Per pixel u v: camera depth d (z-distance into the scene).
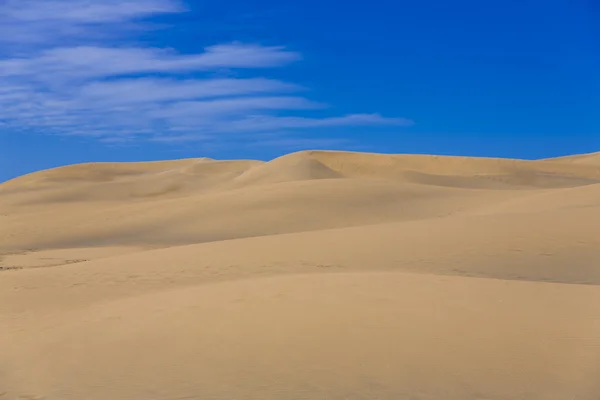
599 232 20.36
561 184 82.88
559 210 26.36
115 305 14.02
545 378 7.75
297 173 79.75
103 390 8.08
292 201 43.03
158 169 127.88
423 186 49.09
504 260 18.30
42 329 12.44
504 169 88.38
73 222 45.94
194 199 48.03
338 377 7.93
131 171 125.44
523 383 7.62
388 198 43.88
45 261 30.80
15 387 8.68
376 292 12.02
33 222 48.56
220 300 12.36
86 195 87.56
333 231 25.05
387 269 17.92
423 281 13.20
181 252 22.92
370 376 7.92
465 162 90.94
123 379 8.43
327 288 12.61
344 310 10.72
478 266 17.89
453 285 12.72
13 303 16.27
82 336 10.98
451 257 18.98
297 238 23.83
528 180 84.81
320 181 49.03
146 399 7.65
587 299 11.49
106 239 39.44
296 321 10.29
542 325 9.73
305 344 9.18
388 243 21.36
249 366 8.49
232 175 98.12
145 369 8.73
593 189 37.28
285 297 12.03
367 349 8.84
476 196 45.28
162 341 9.95
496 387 7.52
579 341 8.99
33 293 17.38
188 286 16.67
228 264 20.16
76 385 8.40
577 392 7.34
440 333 9.38
